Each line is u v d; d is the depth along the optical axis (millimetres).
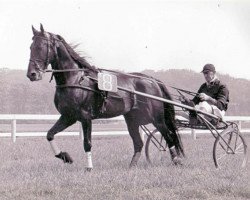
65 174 6930
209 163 8578
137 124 8703
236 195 5605
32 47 7418
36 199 5219
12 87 29266
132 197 5270
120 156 10008
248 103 26938
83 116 7648
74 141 14133
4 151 10883
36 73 7305
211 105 8547
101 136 17156
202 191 5633
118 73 8438
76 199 5191
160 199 5211
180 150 8633
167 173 7000
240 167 8133
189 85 27125
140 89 8547
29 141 14164
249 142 13750
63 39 7680
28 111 29312
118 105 8164
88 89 7664
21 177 6855
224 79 26266
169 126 8711
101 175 6828
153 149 11500
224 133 8195
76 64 7719
